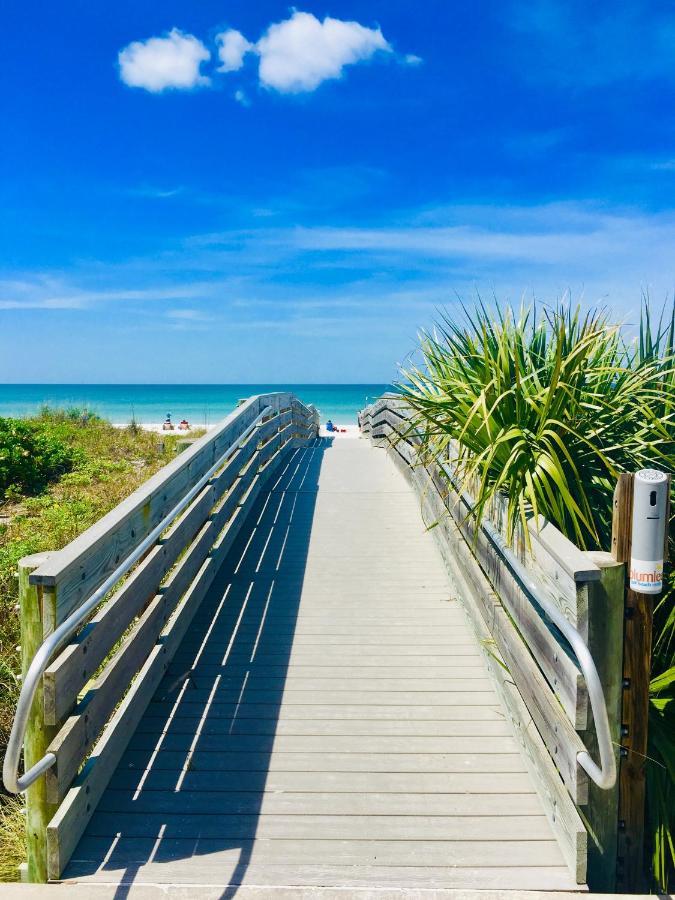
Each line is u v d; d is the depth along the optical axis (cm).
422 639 454
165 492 400
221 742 346
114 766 313
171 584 414
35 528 734
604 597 262
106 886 250
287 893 247
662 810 287
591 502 373
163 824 287
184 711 372
